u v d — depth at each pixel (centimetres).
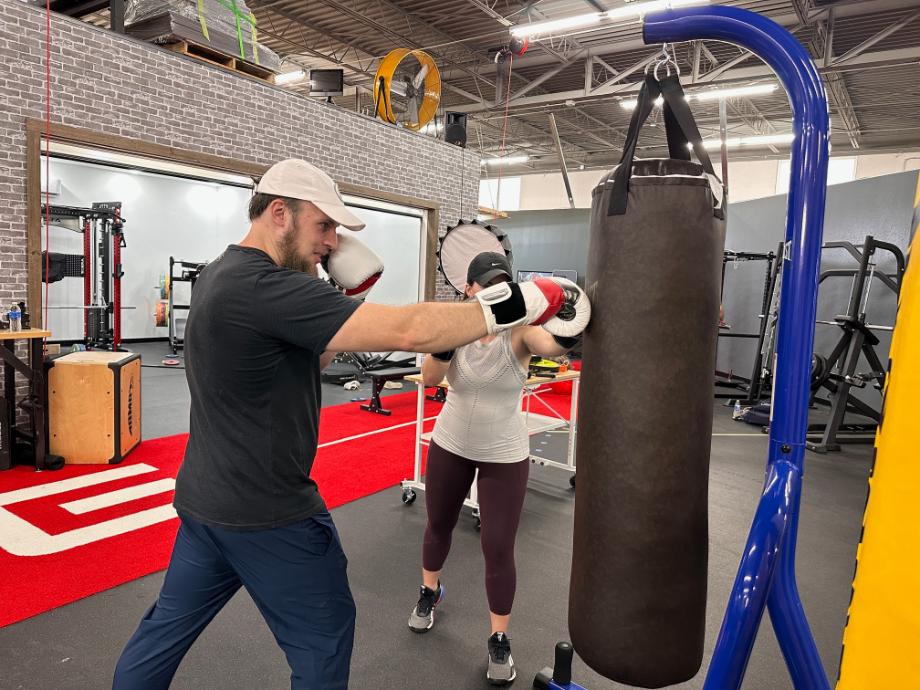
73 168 930
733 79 862
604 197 117
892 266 662
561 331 118
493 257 192
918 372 65
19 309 379
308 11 840
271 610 125
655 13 117
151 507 329
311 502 126
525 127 1344
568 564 285
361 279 128
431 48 947
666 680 121
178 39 499
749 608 103
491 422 193
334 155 643
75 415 392
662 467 115
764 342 697
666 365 112
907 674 64
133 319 1033
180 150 502
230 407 117
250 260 116
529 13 784
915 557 63
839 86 920
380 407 593
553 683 192
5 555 270
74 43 430
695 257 111
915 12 715
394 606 242
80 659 200
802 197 108
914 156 1223
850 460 500
